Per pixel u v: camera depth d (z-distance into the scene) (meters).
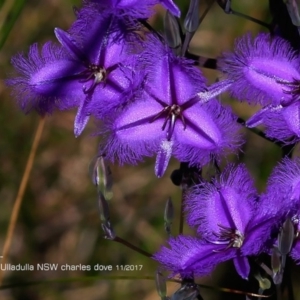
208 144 0.33
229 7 0.33
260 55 0.33
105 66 0.33
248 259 0.33
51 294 0.46
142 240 0.46
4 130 0.46
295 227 0.33
